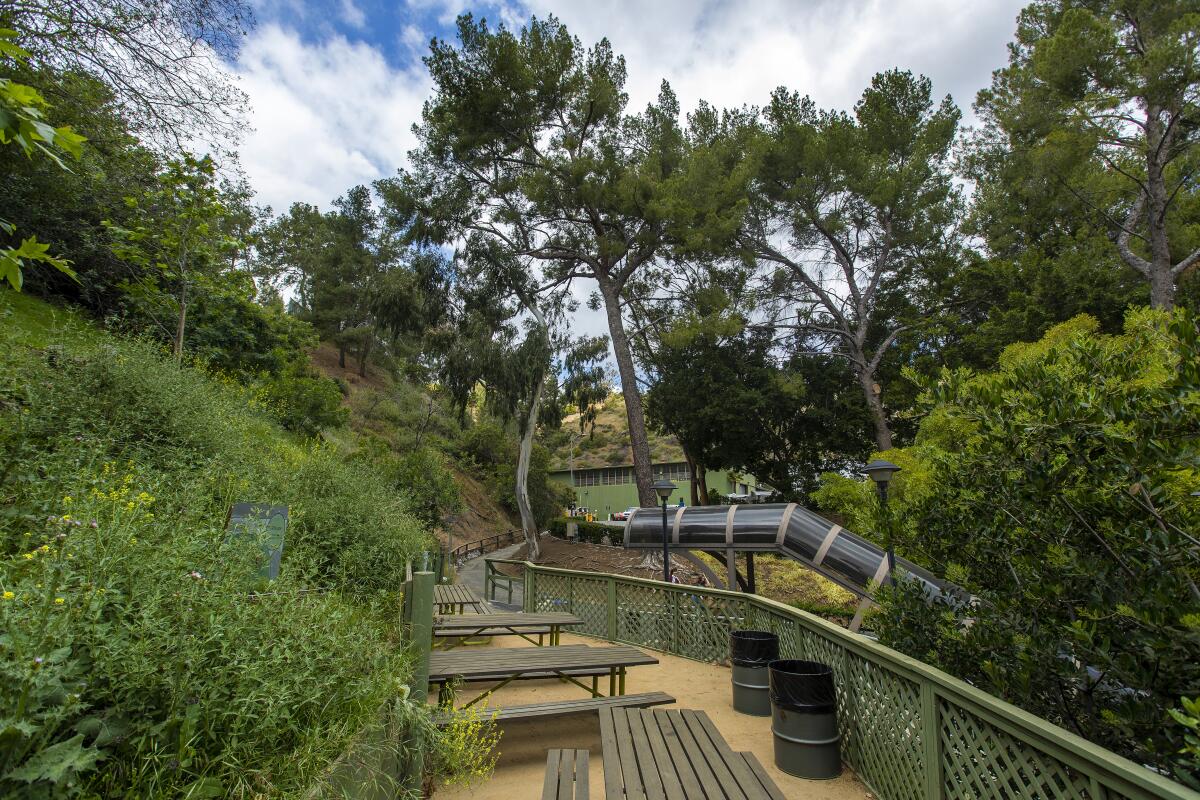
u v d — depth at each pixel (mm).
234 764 1586
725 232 17797
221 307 11156
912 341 21531
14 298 8492
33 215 9312
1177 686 2299
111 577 1758
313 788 1624
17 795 1171
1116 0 13594
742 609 6336
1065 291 17656
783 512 10711
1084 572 2678
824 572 9633
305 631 2223
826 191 20344
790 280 22984
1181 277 15703
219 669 1711
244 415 7820
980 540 3271
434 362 26688
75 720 1447
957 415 3279
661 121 20484
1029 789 2195
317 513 5789
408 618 3551
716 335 18844
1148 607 2328
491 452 38875
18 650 1275
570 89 18797
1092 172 15633
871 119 20875
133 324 9367
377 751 2275
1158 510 2580
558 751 3043
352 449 18344
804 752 3699
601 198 18516
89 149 8812
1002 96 16922
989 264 21062
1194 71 11273
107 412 4953
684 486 47250
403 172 20844
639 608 7684
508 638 8273
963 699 2576
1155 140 13367
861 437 23438
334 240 38500
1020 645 2871
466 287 22172
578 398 25438
